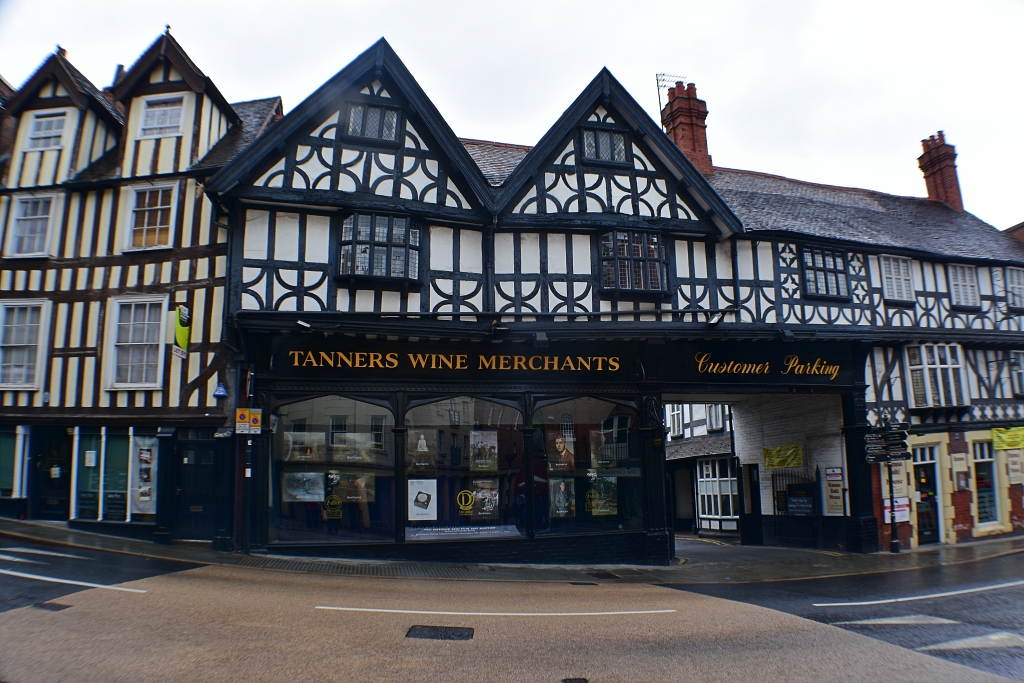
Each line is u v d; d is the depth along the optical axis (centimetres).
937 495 1623
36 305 1263
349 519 1157
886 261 1620
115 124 1402
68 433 1234
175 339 1152
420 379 1209
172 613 663
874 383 1577
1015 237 2088
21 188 1300
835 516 1552
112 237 1262
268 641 582
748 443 1877
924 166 2262
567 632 664
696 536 2230
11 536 1089
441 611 746
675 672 535
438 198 1230
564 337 1234
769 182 1920
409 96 1220
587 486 1274
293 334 1147
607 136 1340
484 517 1210
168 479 1152
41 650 526
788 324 1427
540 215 1266
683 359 1348
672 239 1356
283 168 1166
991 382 1756
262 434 1128
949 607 820
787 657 580
